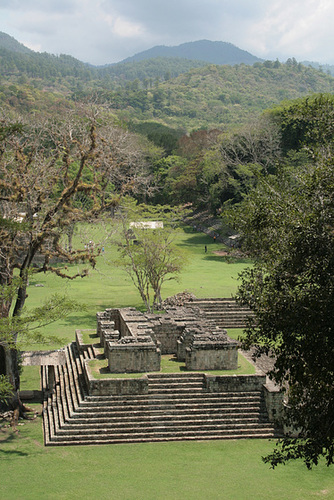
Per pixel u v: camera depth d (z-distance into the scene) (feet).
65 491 77.97
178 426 95.96
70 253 118.32
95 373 102.99
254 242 75.61
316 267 61.41
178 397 99.40
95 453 90.33
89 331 140.36
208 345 105.40
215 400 99.30
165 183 412.57
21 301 109.09
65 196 111.14
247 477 82.94
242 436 95.81
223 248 304.09
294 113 78.48
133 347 103.81
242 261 266.36
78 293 206.59
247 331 68.23
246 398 99.91
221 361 105.70
